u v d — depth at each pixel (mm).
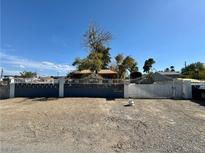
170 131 7695
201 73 47938
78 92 22391
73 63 37719
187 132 7520
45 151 5395
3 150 5457
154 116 11047
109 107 14680
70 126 8508
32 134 7172
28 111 12727
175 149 5590
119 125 8766
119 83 22125
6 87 22547
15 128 8086
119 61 49031
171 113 12070
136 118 10438
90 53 31359
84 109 13594
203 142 6238
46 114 11562
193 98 20938
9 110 13234
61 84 22375
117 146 5895
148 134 7266
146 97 21594
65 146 5855
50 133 7320
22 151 5383
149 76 36188
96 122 9367
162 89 21500
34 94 22672
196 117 10695
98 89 22234
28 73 50844
